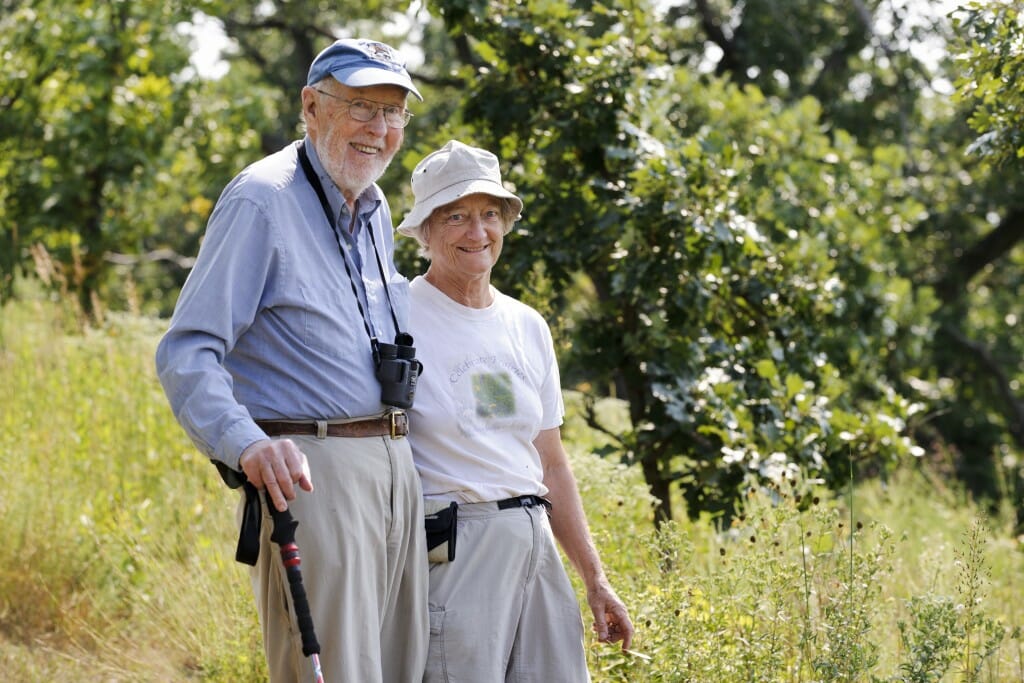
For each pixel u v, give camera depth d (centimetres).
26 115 1227
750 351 654
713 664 421
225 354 312
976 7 487
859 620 425
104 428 730
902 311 1002
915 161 1552
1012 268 1817
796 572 449
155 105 1261
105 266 1320
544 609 371
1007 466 1324
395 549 335
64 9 1224
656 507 594
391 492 331
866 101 1627
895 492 839
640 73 654
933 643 414
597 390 687
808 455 604
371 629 327
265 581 325
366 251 342
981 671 439
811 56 1662
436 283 375
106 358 843
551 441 397
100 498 657
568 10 649
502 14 653
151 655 544
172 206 1706
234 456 297
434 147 680
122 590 595
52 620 577
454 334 369
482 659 353
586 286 855
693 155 630
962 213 1502
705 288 631
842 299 717
